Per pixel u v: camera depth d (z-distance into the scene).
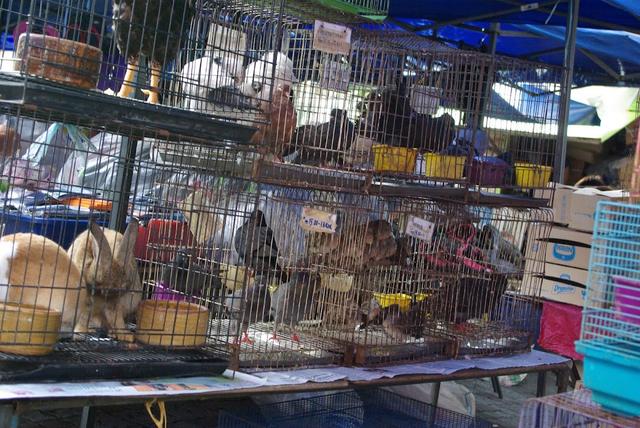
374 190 3.60
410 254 3.90
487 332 4.24
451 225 4.09
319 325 3.65
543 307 4.84
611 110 8.40
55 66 2.53
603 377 2.07
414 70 3.91
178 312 2.95
